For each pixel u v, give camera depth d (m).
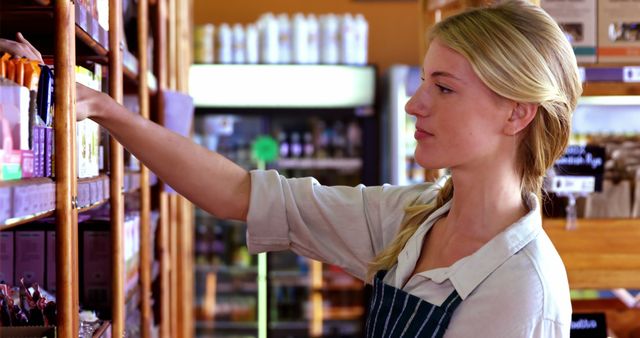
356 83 5.61
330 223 1.67
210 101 5.57
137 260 2.62
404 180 5.48
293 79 5.57
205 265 6.07
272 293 6.09
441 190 1.56
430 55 1.41
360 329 5.97
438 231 1.50
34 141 1.35
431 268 1.46
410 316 1.40
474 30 1.33
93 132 1.96
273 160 5.87
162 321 3.21
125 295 2.30
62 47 1.46
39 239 2.03
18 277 2.03
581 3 2.61
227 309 6.14
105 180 2.03
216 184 1.65
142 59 2.64
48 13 1.47
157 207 3.22
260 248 1.71
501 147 1.39
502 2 1.40
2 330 1.42
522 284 1.30
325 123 6.10
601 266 2.53
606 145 2.75
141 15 2.64
